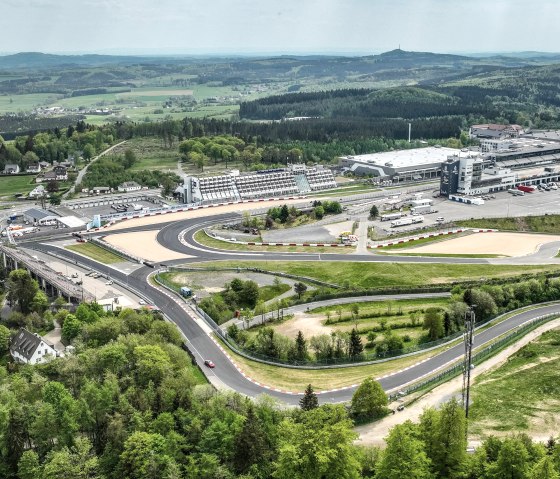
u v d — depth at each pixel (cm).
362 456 13800
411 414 17350
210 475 13688
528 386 18688
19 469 14388
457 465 13250
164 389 16475
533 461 12988
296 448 13275
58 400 15725
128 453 14075
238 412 15838
